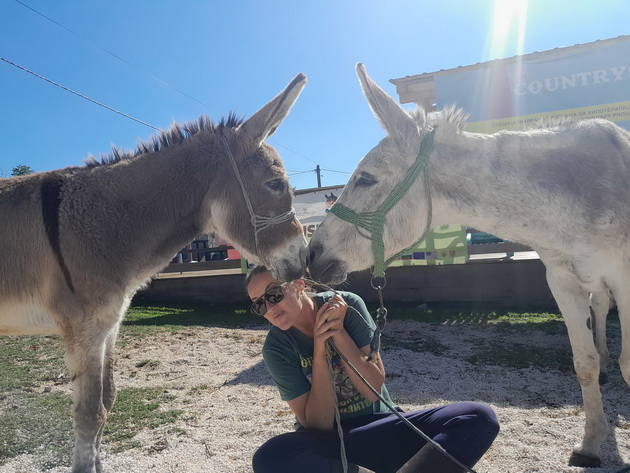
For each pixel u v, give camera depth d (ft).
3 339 24.71
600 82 28.22
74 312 9.34
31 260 9.46
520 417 12.23
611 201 8.56
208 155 10.71
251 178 10.40
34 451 11.35
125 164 10.62
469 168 8.90
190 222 10.80
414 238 9.11
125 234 9.95
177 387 16.35
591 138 9.05
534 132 9.33
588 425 9.74
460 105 31.24
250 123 10.55
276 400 14.56
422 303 29.19
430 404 13.62
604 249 8.62
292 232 10.46
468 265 28.22
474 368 16.84
